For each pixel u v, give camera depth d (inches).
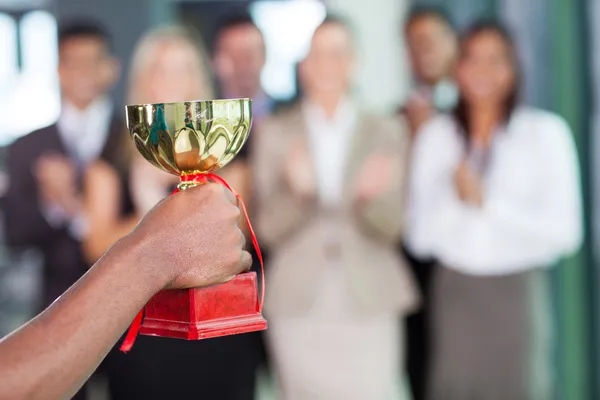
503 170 126.9
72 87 129.0
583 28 140.7
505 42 127.0
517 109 129.0
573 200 127.8
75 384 32.6
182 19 233.1
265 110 138.0
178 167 43.9
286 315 124.7
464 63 127.4
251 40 136.3
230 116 43.0
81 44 129.6
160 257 35.3
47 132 129.6
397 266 127.1
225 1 230.1
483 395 127.0
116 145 126.9
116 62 135.5
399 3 224.2
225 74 137.5
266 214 125.1
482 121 129.0
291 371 126.1
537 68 149.9
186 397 124.3
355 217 125.3
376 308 124.6
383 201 123.0
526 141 127.4
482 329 126.3
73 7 241.1
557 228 126.0
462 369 127.0
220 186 37.9
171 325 44.6
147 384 123.7
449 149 129.3
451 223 127.0
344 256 124.5
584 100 141.6
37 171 127.6
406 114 138.6
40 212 127.6
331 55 125.2
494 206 125.6
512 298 126.0
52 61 255.1
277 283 125.2
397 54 224.1
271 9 223.3
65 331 32.5
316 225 125.3
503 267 125.9
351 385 125.3
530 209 126.7
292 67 214.7
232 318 44.5
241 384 125.6
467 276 126.6
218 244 36.6
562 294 145.3
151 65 127.0
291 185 122.9
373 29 224.8
